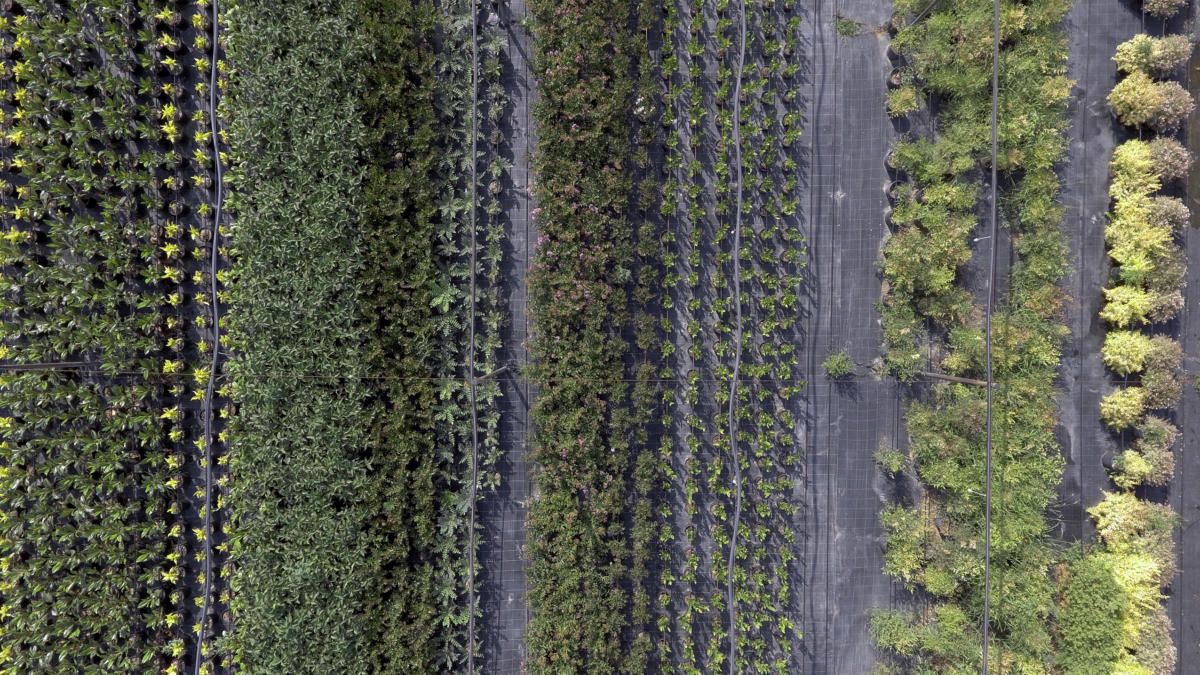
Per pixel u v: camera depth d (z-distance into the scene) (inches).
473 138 316.8
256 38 318.7
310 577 322.0
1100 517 362.3
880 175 363.9
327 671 325.7
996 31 305.0
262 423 323.9
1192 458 362.3
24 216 325.7
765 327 358.3
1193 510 364.2
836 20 360.8
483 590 357.1
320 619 325.1
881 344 366.6
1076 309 365.4
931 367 363.3
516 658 360.5
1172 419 367.6
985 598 315.9
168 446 343.9
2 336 323.0
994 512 353.4
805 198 364.2
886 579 367.2
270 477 324.2
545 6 333.4
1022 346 356.8
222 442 343.9
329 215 321.7
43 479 330.0
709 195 361.4
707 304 362.3
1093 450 367.2
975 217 355.6
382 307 333.4
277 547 326.3
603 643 346.3
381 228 328.2
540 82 337.7
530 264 357.4
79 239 329.1
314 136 319.6
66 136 328.8
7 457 327.3
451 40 337.4
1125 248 354.6
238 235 323.9
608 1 340.8
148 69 339.0
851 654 366.6
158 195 339.6
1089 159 364.2
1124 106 354.9
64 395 326.3
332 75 320.8
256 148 322.7
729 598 320.2
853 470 365.1
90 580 331.3
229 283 330.6
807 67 362.3
